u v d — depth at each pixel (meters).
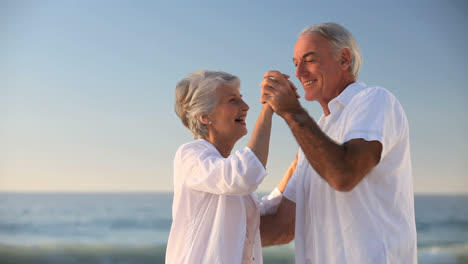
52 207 30.98
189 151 2.26
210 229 2.17
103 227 24.39
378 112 1.91
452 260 17.05
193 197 2.21
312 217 2.08
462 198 27.62
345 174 1.80
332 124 2.13
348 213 1.96
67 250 18.83
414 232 2.07
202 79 2.38
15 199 34.66
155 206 31.19
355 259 1.93
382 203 1.97
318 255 2.03
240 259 2.13
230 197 2.19
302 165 2.21
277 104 1.92
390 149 1.99
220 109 2.37
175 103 2.51
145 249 18.61
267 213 2.58
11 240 21.09
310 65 2.19
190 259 2.13
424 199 27.84
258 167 2.01
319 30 2.19
